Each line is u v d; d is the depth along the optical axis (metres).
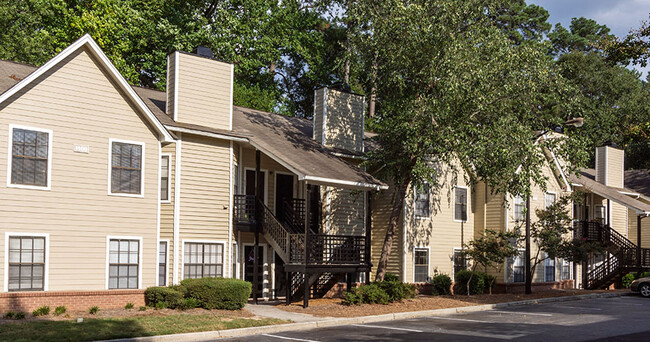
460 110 23.00
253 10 41.59
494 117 23.39
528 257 28.81
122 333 14.98
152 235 20.34
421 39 23.03
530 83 22.95
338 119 27.78
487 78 22.80
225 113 23.66
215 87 23.45
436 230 30.00
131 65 38.34
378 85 24.92
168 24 37.75
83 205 18.94
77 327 15.40
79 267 18.72
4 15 36.47
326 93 27.41
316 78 46.84
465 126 22.53
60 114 18.72
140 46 39.06
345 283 27.00
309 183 21.89
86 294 18.59
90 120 19.30
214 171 22.75
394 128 23.89
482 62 23.16
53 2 36.59
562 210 31.67
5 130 17.67
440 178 30.45
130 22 38.03
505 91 22.67
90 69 19.41
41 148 18.31
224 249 22.70
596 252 34.81
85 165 19.08
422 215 29.41
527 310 22.92
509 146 22.56
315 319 18.78
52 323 15.94
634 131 30.36
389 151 24.77
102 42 36.31
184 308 19.47
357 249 23.61
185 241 21.73
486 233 29.22
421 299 24.53
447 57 22.47
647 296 29.69
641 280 30.09
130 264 19.84
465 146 22.36
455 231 31.03
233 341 15.30
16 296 17.30
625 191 42.62
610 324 18.50
